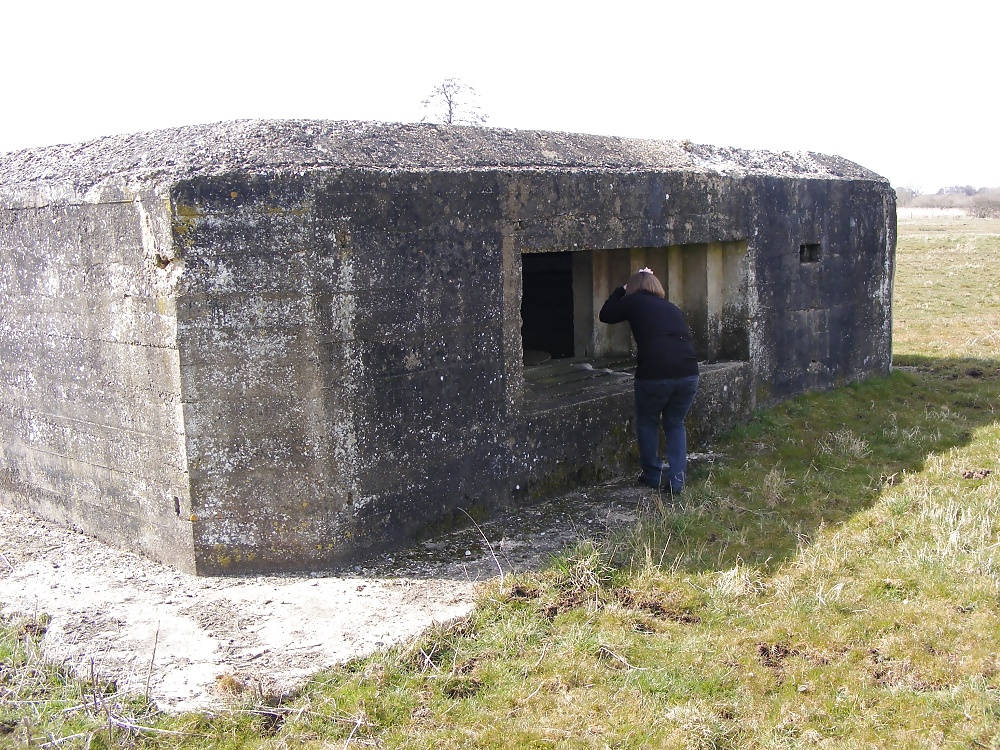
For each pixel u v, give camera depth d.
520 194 5.77
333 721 3.50
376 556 5.16
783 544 5.36
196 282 4.59
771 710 3.66
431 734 3.43
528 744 3.39
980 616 4.34
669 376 6.14
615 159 6.67
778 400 8.56
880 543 5.36
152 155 4.91
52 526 5.78
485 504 5.80
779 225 8.27
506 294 5.78
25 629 4.18
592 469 6.61
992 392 9.48
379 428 5.12
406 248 5.15
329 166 4.80
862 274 9.55
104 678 3.74
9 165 5.91
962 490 6.26
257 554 4.88
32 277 5.54
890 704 3.67
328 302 4.82
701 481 6.58
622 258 8.12
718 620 4.38
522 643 4.11
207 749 3.34
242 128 4.96
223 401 4.72
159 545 5.05
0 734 3.41
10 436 6.07
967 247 25.50
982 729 3.47
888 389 9.52
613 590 4.65
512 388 5.90
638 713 3.58
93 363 5.23
